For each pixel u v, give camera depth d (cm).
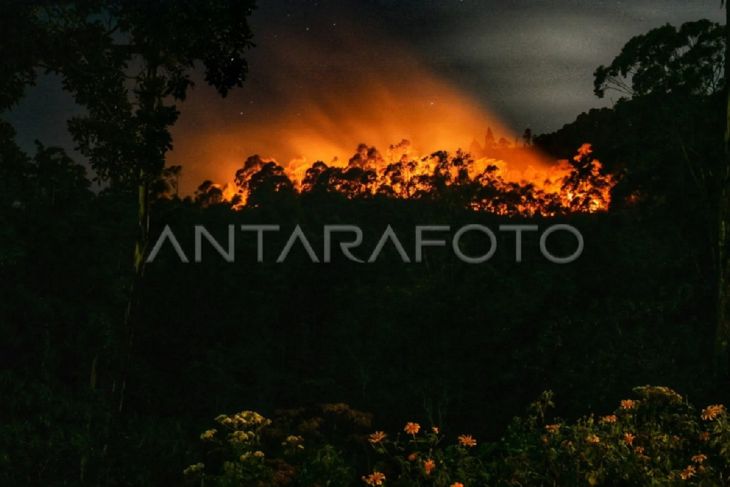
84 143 1116
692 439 561
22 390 1958
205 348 5797
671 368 3297
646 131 3944
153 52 1064
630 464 519
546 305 4828
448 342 5641
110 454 1986
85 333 3288
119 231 3797
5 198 3206
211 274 6144
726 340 2425
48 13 1034
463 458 530
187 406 5047
